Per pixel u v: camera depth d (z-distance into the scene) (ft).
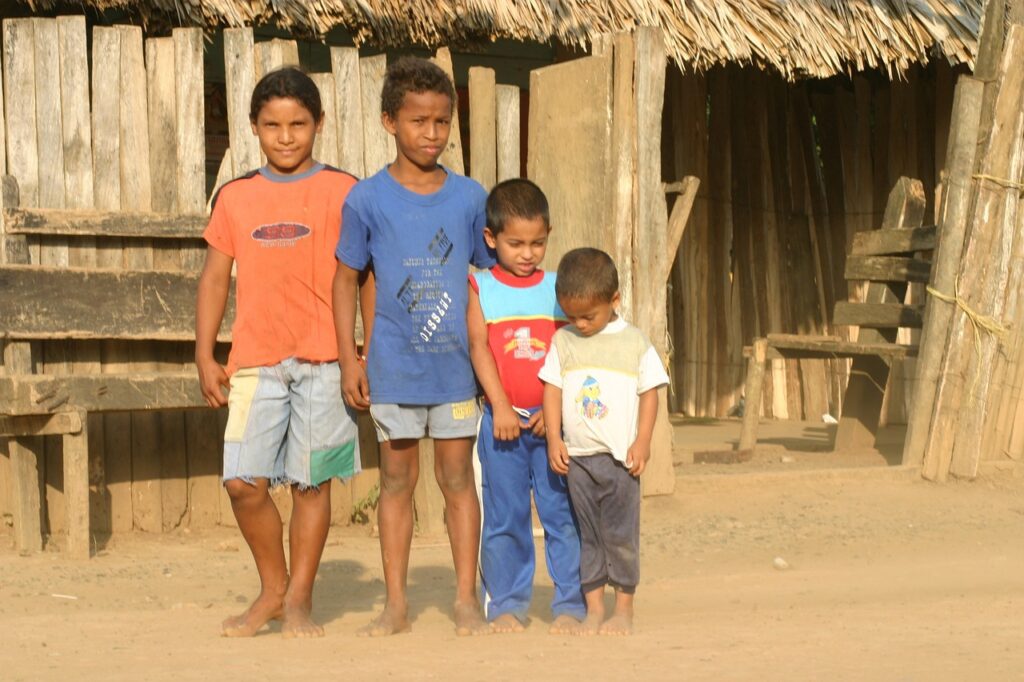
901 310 70.23
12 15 57.16
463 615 33.22
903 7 70.49
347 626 35.17
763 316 96.27
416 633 33.45
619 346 33.24
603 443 32.78
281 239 33.04
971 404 61.87
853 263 73.51
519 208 32.94
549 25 62.85
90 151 49.55
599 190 53.11
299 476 32.99
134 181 49.96
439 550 48.44
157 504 51.57
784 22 67.92
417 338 32.81
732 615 35.83
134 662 29.50
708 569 44.29
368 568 44.98
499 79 83.25
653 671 27.48
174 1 55.16
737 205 95.71
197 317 33.86
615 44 53.57
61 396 46.14
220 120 74.33
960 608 36.11
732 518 53.57
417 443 33.76
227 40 50.26
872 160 94.89
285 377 32.99
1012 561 45.50
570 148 54.13
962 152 62.39
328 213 33.32
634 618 35.88
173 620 35.78
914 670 27.37
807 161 96.63
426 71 32.63
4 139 48.78
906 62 70.79
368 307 34.12
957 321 61.98
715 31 66.13
